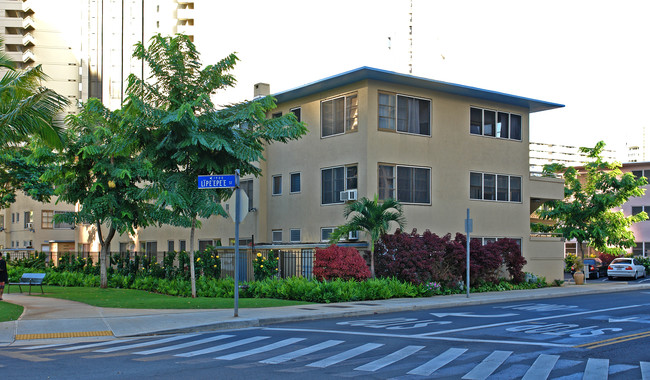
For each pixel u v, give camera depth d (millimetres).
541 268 31641
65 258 37219
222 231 32969
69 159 27531
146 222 28688
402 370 9930
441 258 25312
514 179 31000
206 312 18094
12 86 17266
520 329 14945
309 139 28609
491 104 30219
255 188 30688
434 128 28078
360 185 25891
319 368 10086
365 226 23953
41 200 35469
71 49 92500
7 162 32188
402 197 26812
